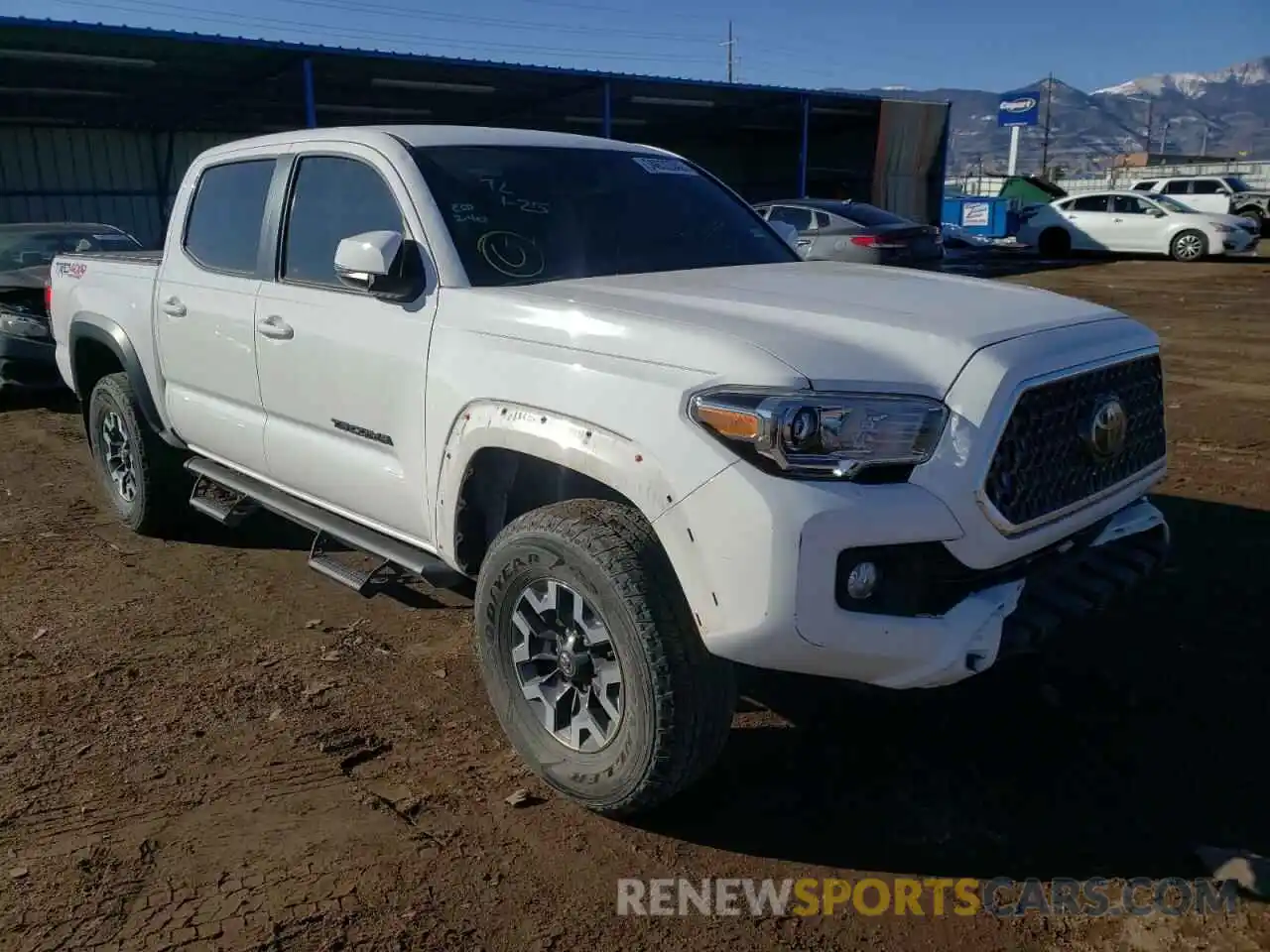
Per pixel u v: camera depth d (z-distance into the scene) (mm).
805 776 3301
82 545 5598
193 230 4836
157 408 5176
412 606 4715
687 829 3043
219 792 3227
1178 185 32875
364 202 3863
